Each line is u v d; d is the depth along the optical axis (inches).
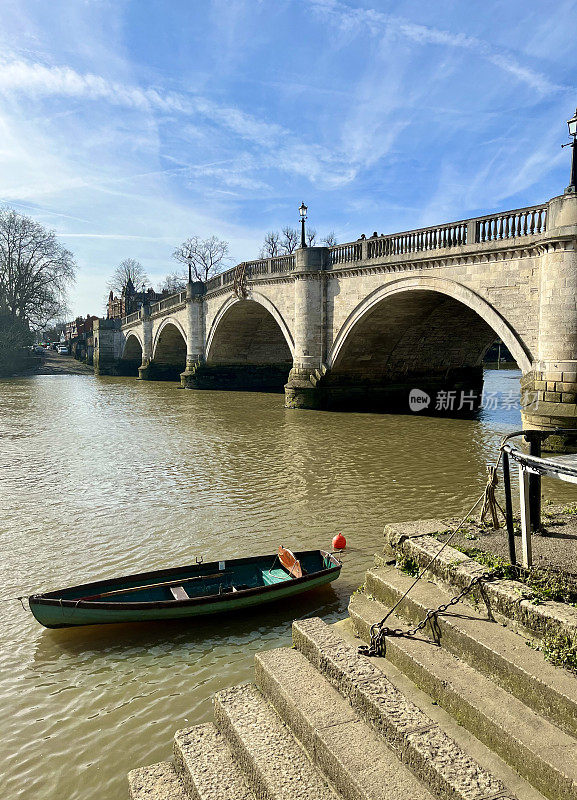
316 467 661.3
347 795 144.5
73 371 3139.8
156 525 465.7
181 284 3816.4
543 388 697.6
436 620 190.9
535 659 163.0
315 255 1180.5
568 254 671.8
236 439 861.2
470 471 634.8
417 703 170.1
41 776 205.2
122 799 194.2
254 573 354.0
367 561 383.9
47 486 592.4
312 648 199.3
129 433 938.7
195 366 1907.0
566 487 572.7
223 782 163.3
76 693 252.4
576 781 127.0
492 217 808.3
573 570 198.1
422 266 934.4
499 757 147.7
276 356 1983.3
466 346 1315.2
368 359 1234.0
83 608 289.9
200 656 279.7
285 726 177.3
